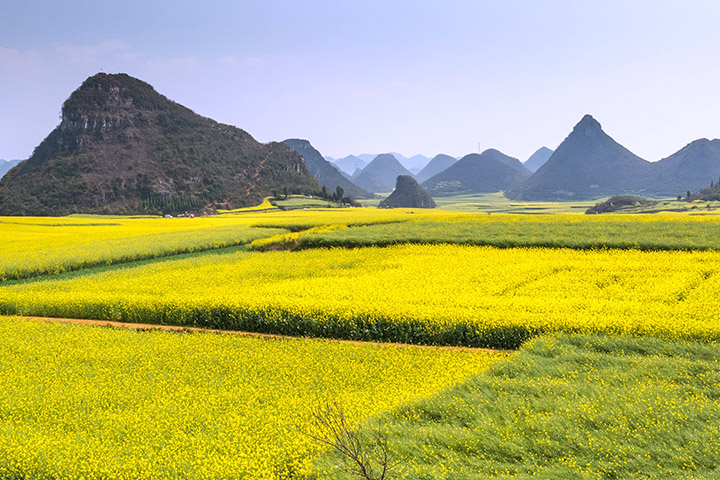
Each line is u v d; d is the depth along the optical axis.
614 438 9.87
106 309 23.98
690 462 8.87
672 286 24.80
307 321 20.73
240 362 15.98
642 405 11.11
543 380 13.30
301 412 11.55
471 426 10.88
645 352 15.76
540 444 9.77
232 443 10.11
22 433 10.60
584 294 23.89
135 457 9.62
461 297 23.33
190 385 14.06
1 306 25.14
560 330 18.03
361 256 38.84
